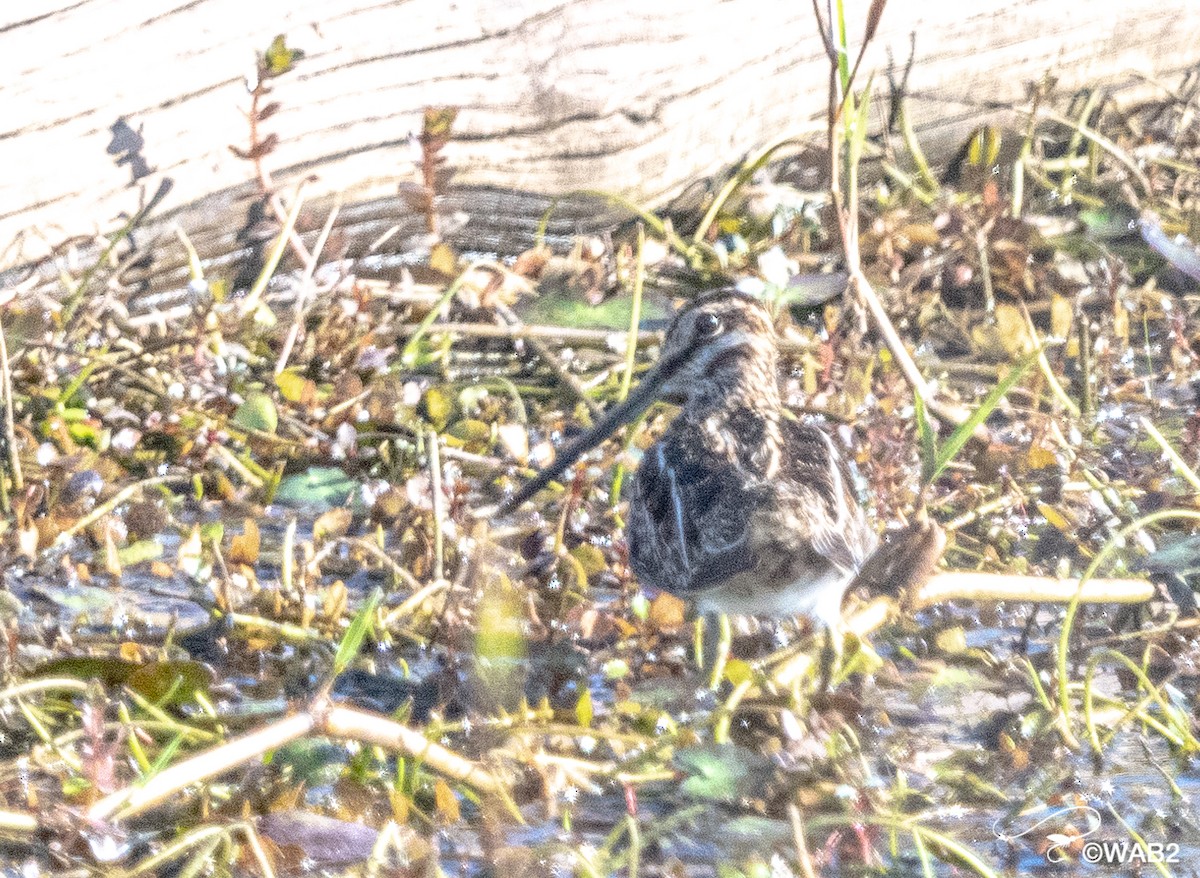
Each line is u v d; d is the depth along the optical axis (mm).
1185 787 7270
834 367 10906
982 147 13539
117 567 9148
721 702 8016
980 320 12578
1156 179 13562
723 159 12391
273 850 6457
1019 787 7277
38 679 7535
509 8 11250
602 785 7285
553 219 11977
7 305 10273
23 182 9984
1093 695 8000
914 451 10078
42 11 9875
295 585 8758
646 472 8852
